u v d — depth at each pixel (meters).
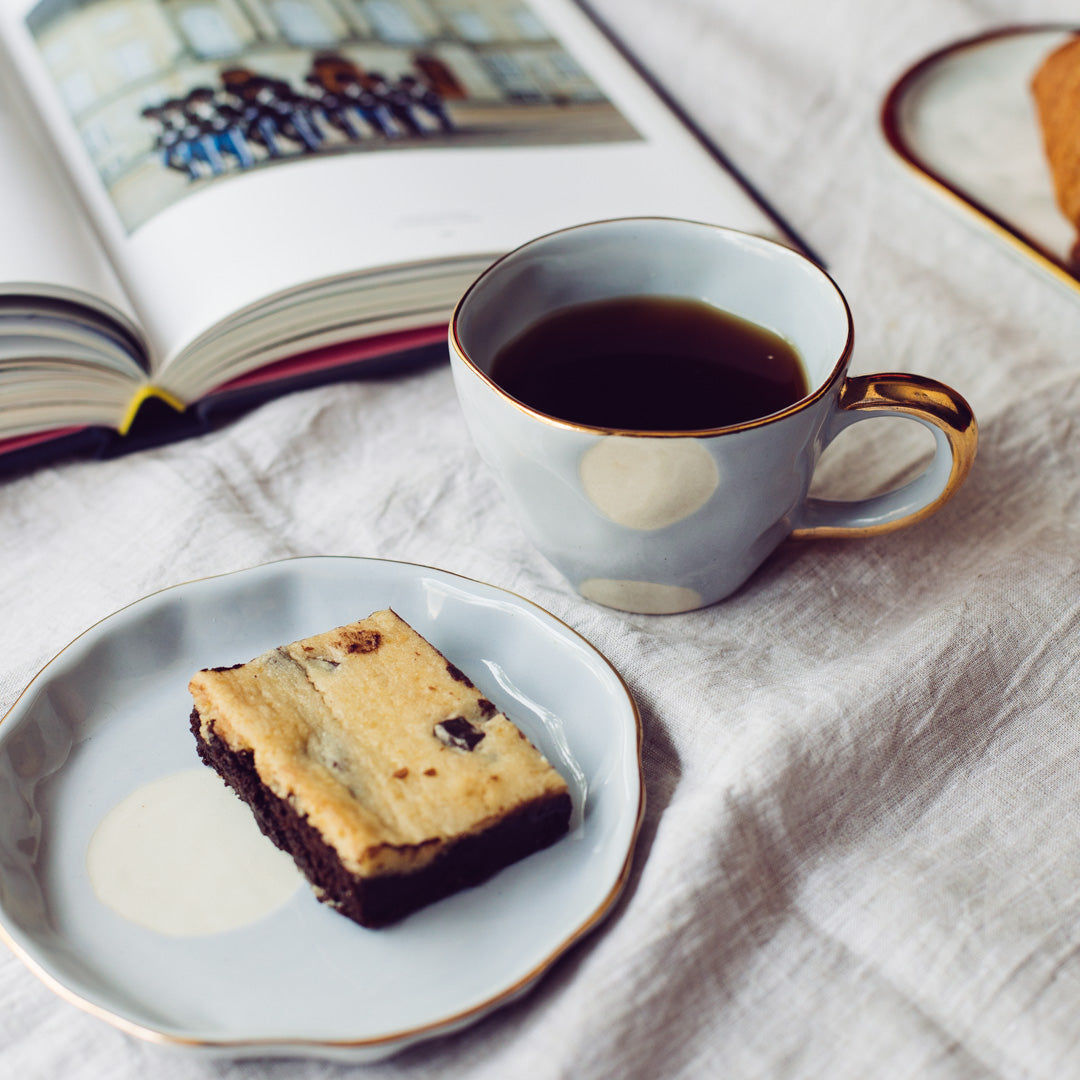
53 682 0.40
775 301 0.44
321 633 0.42
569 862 0.38
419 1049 0.36
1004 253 0.54
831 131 0.62
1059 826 0.40
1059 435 0.49
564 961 0.37
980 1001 0.37
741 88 0.65
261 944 0.37
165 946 0.37
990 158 0.58
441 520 0.48
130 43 0.57
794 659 0.43
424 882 0.37
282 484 0.49
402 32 0.60
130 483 0.48
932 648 0.42
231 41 0.58
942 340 0.52
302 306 0.49
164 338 0.49
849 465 0.49
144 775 0.40
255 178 0.52
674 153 0.56
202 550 0.46
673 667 0.42
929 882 0.39
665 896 0.37
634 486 0.40
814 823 0.40
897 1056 0.36
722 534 0.41
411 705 0.39
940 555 0.46
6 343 0.46
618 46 0.63
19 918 0.36
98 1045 0.36
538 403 0.42
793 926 0.38
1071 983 0.37
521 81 0.59
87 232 0.50
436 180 0.53
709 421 0.41
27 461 0.48
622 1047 0.35
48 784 0.40
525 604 0.42
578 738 0.41
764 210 0.55
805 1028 0.36
